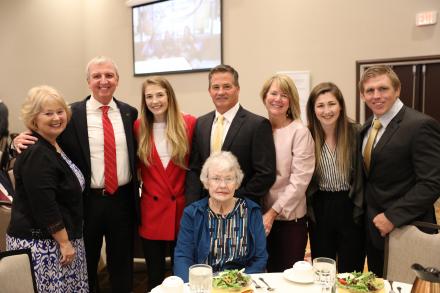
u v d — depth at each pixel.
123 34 6.91
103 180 2.43
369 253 2.42
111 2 6.97
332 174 2.41
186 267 1.95
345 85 4.87
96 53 7.29
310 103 2.47
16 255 1.65
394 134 2.16
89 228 2.44
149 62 6.62
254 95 5.59
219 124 2.44
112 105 2.54
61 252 2.06
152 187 2.51
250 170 2.41
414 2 4.36
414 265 1.30
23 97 6.66
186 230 2.02
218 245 1.97
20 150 2.02
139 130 2.54
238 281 1.58
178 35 6.21
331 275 1.50
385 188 2.22
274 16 5.30
